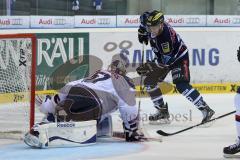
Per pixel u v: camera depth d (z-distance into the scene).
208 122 9.67
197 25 17.19
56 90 14.45
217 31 16.64
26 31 15.98
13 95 9.55
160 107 10.55
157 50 10.18
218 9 18.84
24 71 9.34
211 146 8.18
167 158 7.22
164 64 10.15
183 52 10.03
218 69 16.70
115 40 15.95
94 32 15.80
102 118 8.64
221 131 9.66
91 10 18.36
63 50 15.34
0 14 17.58
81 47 15.65
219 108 12.98
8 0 17.59
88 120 8.26
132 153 7.57
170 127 10.20
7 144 8.34
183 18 17.12
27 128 9.33
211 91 16.62
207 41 16.62
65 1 18.30
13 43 9.38
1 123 9.63
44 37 15.07
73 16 16.89
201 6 18.89
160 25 9.79
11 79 9.52
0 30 16.22
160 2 18.66
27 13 17.92
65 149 7.86
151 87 10.39
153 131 9.73
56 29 15.96
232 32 16.72
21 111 9.49
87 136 8.12
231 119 11.11
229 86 16.80
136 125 8.52
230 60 16.75
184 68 10.05
